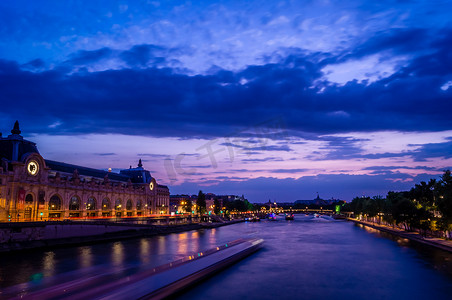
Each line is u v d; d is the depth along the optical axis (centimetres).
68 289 3089
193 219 17938
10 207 8938
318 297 3856
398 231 11281
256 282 4503
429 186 12194
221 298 3788
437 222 8169
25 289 3678
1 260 6141
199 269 4494
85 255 6831
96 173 13875
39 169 9950
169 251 7525
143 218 14788
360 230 13738
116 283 3334
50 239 7925
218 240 10169
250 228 16438
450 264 5531
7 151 9394
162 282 3625
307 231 13700
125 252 7325
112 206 13738
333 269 5381
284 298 3803
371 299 3775
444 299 3756
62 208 10950
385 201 15138
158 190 18238
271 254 7050
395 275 4875
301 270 5316
